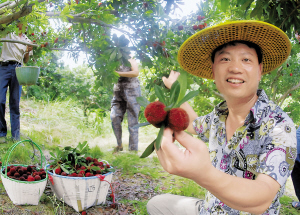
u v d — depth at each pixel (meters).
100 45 2.50
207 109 6.30
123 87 4.62
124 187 3.24
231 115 1.44
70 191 2.42
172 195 1.78
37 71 3.43
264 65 1.48
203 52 1.47
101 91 8.95
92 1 2.39
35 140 4.61
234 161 1.33
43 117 6.62
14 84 4.17
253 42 1.27
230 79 1.23
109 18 2.47
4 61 4.04
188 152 0.82
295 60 6.14
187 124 0.80
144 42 2.60
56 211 2.33
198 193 3.16
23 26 2.77
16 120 4.27
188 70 1.67
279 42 1.28
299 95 7.93
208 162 0.83
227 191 0.88
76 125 6.80
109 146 5.30
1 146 3.79
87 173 2.53
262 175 1.07
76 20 2.53
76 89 9.15
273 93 7.00
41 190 2.41
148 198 2.97
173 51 2.78
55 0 2.96
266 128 1.22
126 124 8.29
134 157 4.43
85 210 2.52
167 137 0.80
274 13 1.93
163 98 0.86
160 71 2.89
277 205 1.25
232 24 1.20
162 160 0.84
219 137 1.48
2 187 2.65
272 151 1.11
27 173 2.53
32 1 2.37
